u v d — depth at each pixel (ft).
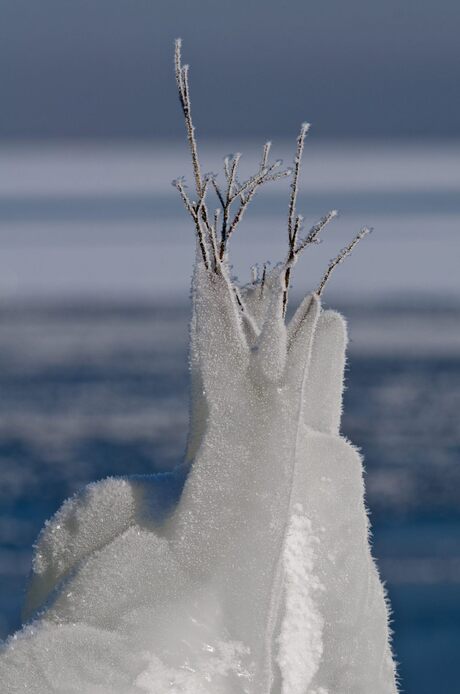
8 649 16.52
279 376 16.63
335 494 16.85
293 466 16.63
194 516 16.62
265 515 16.61
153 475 16.83
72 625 16.56
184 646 16.55
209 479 16.63
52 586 16.81
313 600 16.76
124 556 16.62
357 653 16.79
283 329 16.65
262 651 16.57
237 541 16.61
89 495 16.81
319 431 16.99
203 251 16.70
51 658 16.51
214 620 16.57
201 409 16.70
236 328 16.67
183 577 16.61
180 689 16.52
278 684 16.70
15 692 16.48
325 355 17.03
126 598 16.58
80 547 16.79
